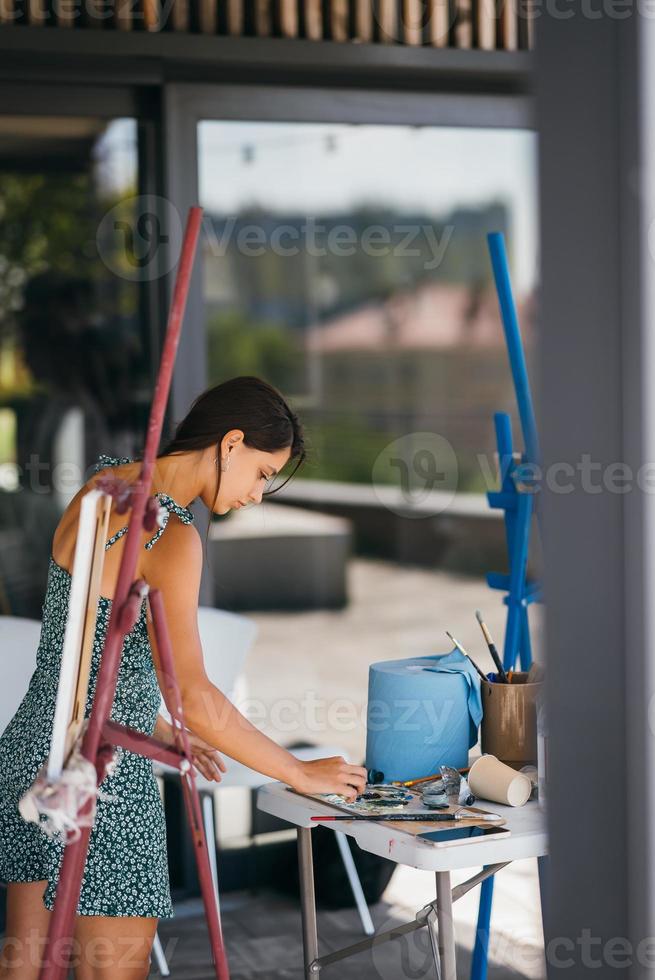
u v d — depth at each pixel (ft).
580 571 6.88
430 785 8.64
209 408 8.82
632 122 6.61
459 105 15.66
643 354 6.62
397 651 20.58
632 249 6.64
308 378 21.30
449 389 22.07
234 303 19.48
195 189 15.10
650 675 6.72
